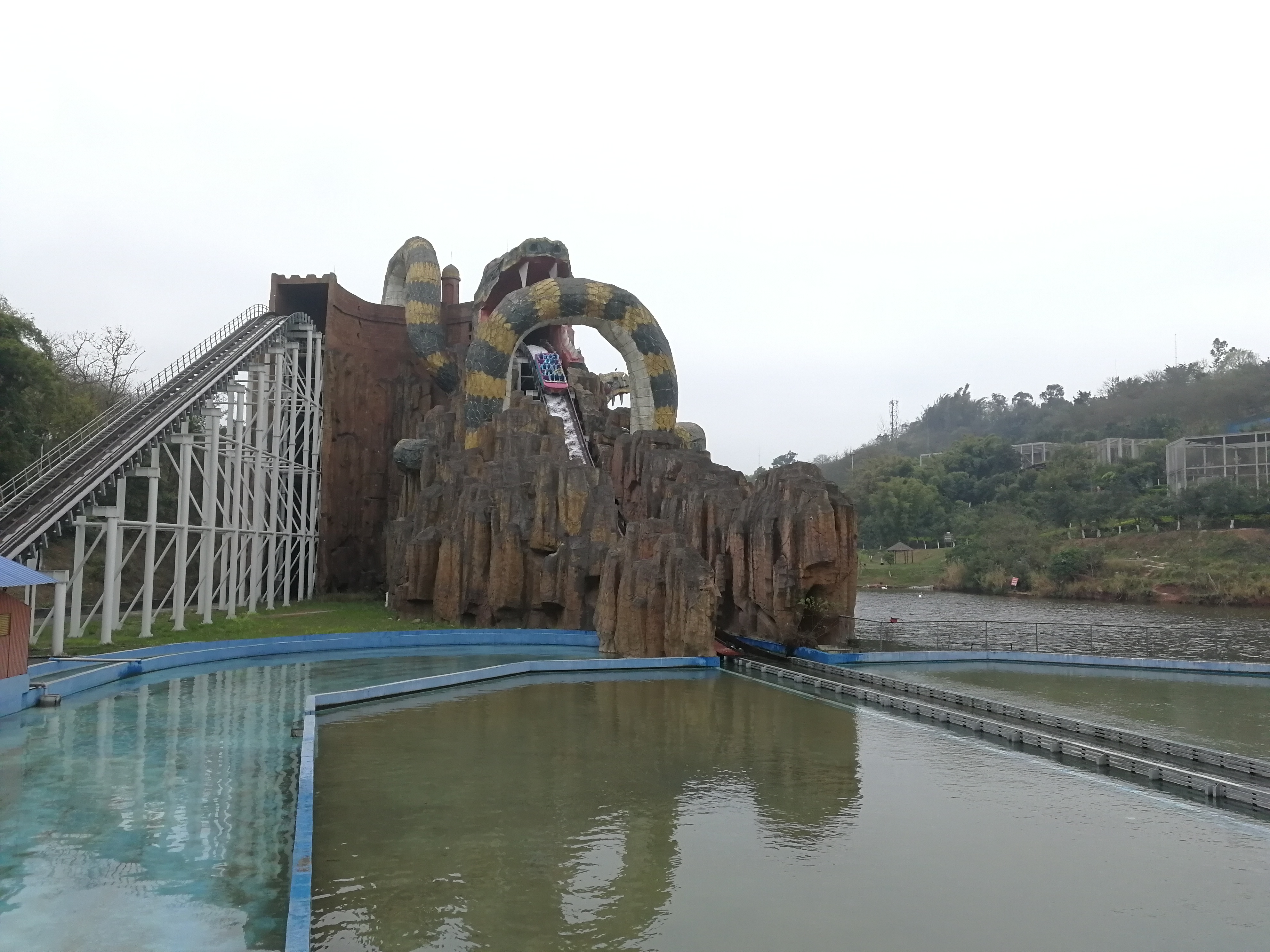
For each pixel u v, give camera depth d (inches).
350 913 473.1
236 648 1409.9
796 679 1251.8
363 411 2564.0
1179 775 738.8
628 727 958.4
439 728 941.8
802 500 1525.6
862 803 690.8
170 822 613.0
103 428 1482.5
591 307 2207.2
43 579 979.9
